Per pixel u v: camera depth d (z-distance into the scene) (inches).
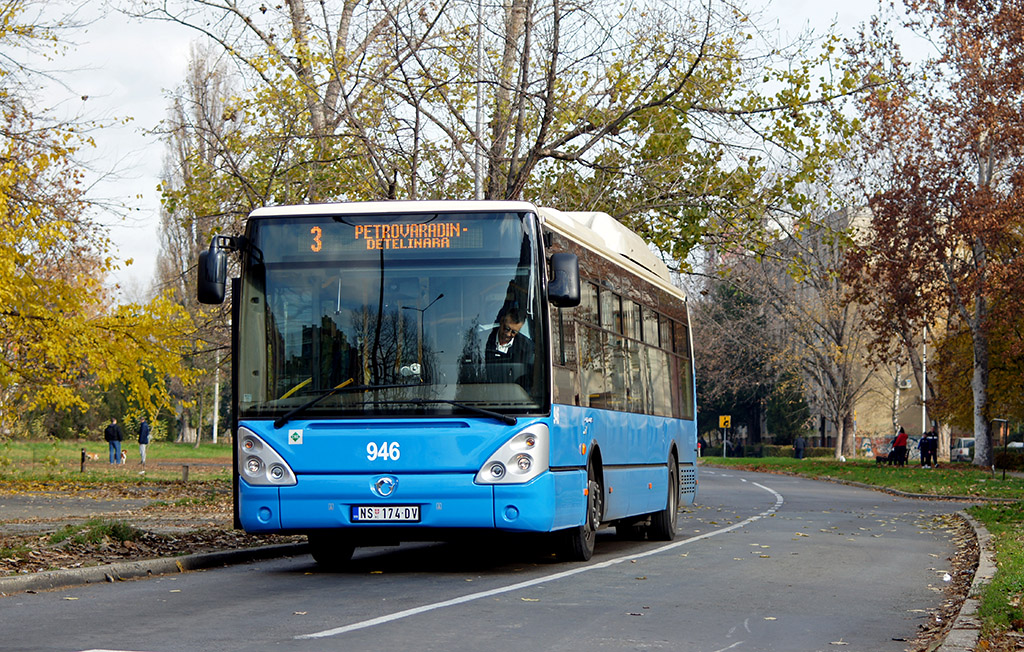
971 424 2346.2
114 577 508.4
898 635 367.9
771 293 2571.4
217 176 1090.1
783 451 3580.2
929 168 1968.5
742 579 511.2
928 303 2071.9
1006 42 1905.8
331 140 1008.2
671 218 1057.5
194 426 3577.8
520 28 956.0
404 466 492.4
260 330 509.0
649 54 938.7
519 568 554.3
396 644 329.7
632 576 515.8
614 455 615.8
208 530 713.0
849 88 998.4
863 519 959.6
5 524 800.9
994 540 681.0
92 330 1008.9
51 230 940.6
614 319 632.4
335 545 561.6
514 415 496.4
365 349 502.9
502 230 510.3
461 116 968.9
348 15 1014.4
